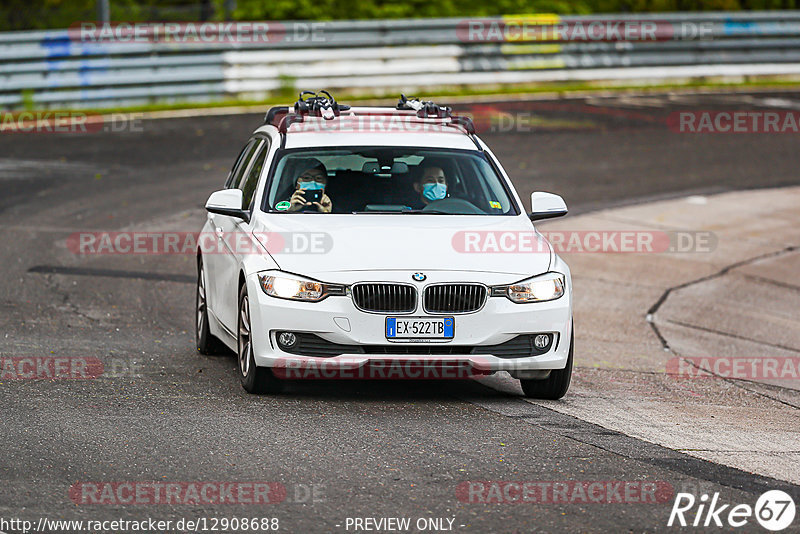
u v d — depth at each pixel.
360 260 28.30
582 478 22.61
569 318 29.19
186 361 33.56
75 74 84.25
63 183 64.06
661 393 33.06
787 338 44.41
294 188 31.62
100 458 23.02
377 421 26.67
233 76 90.44
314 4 111.44
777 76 109.44
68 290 43.81
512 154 76.19
